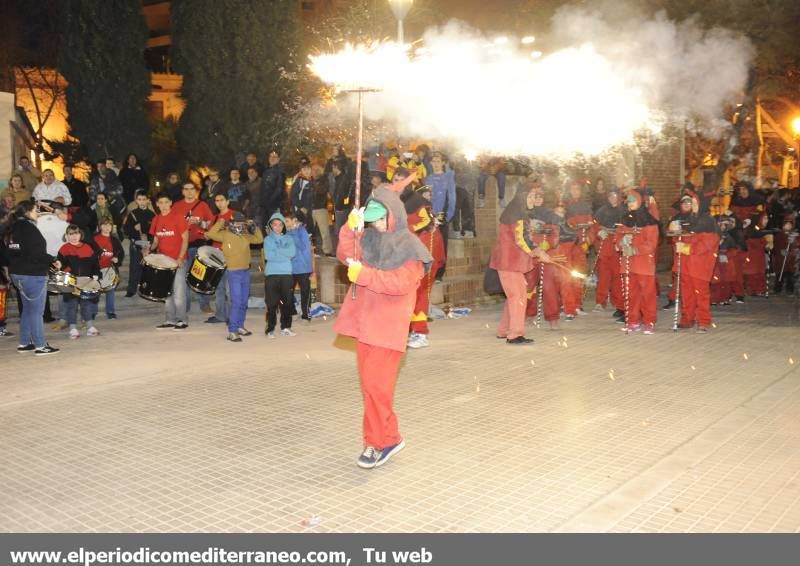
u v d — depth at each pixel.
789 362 8.93
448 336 10.80
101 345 10.26
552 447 5.99
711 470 5.46
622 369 8.61
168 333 11.16
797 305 14.20
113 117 20.89
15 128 17.84
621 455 5.80
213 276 10.88
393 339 5.47
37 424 6.71
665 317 12.51
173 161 23.73
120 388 7.91
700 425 6.52
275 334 10.90
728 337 10.60
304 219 14.62
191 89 20.34
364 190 12.50
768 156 27.75
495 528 4.60
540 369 8.62
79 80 20.73
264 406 7.19
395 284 5.35
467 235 15.73
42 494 5.17
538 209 11.09
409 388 7.80
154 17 35.47
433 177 13.16
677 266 11.16
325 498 5.05
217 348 9.97
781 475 5.36
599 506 4.86
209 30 19.92
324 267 13.31
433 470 5.53
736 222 14.27
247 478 5.42
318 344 10.20
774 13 18.39
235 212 10.62
